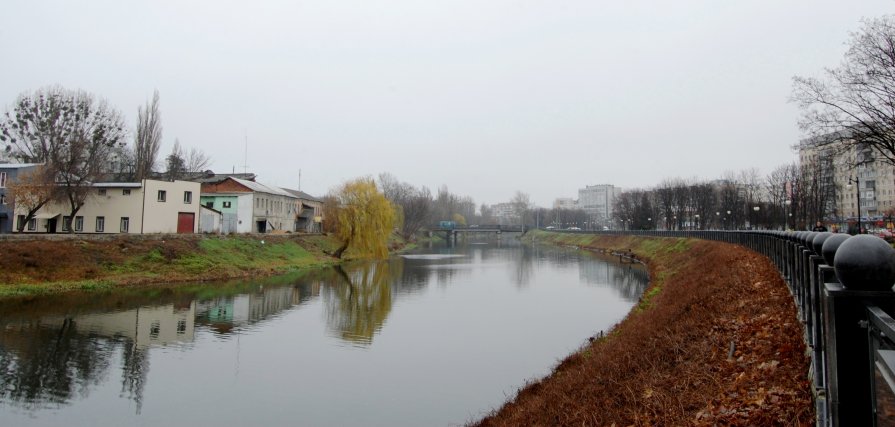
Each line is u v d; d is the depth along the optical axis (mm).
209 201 69062
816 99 24547
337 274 50938
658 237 74375
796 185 68938
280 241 61156
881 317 3115
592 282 45906
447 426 15406
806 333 9164
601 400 11766
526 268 58812
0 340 23641
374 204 68125
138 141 65125
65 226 53156
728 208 90562
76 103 59781
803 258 9680
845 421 3658
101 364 20797
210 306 32906
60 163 50031
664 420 9281
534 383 17359
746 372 9789
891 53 22469
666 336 14508
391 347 23859
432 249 101875
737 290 17281
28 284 34000
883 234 43938
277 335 26062
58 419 15625
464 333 26453
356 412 16562
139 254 42438
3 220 52562
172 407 16797
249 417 16125
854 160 29000
